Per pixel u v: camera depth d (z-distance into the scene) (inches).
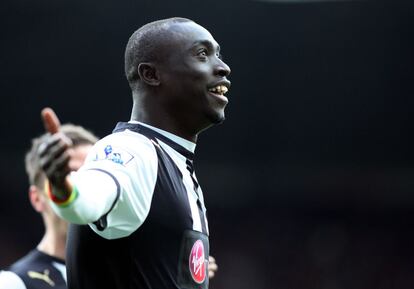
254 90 2261.3
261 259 2630.4
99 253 320.8
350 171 2586.1
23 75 2110.0
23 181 2500.0
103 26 1962.4
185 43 346.3
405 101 2272.4
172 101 345.1
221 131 2412.6
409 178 2591.0
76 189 276.5
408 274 2603.3
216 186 2618.1
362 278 2603.3
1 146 2384.4
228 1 1924.2
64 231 528.7
